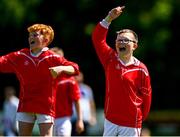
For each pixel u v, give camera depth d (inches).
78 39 2549.2
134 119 922.7
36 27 937.5
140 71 924.0
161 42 2436.0
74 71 926.4
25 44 2576.3
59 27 2519.7
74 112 1370.6
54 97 946.1
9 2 2368.4
